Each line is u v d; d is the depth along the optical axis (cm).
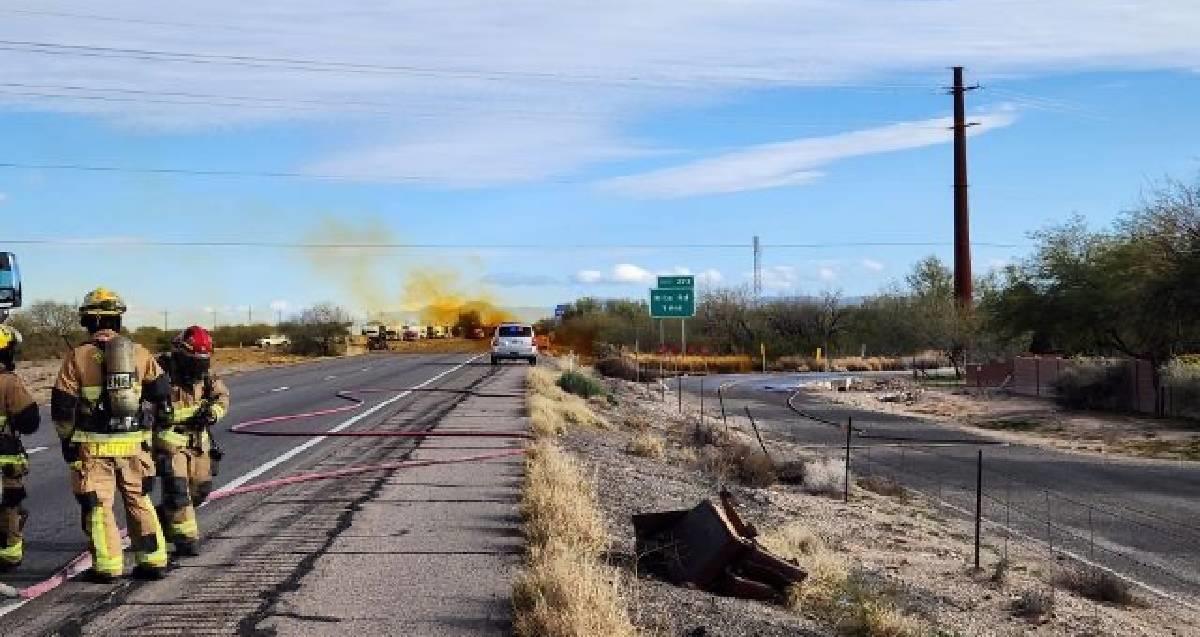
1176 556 1667
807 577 1005
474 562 898
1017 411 4316
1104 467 2720
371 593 796
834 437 3434
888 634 932
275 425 2095
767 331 8888
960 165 7994
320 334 7512
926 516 1948
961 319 7244
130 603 758
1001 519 1966
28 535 1006
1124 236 4781
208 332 950
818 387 5881
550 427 2052
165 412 843
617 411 3303
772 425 3800
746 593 946
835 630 919
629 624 708
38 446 1819
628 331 9088
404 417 2283
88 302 801
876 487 2212
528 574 793
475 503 1182
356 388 3325
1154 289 4100
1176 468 2706
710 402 4800
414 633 700
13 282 1106
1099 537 1809
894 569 1391
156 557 819
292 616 733
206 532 1012
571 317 10225
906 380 6512
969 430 3706
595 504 1283
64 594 779
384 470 1443
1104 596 1391
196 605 755
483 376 4006
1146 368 4184
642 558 989
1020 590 1339
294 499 1205
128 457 810
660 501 1533
